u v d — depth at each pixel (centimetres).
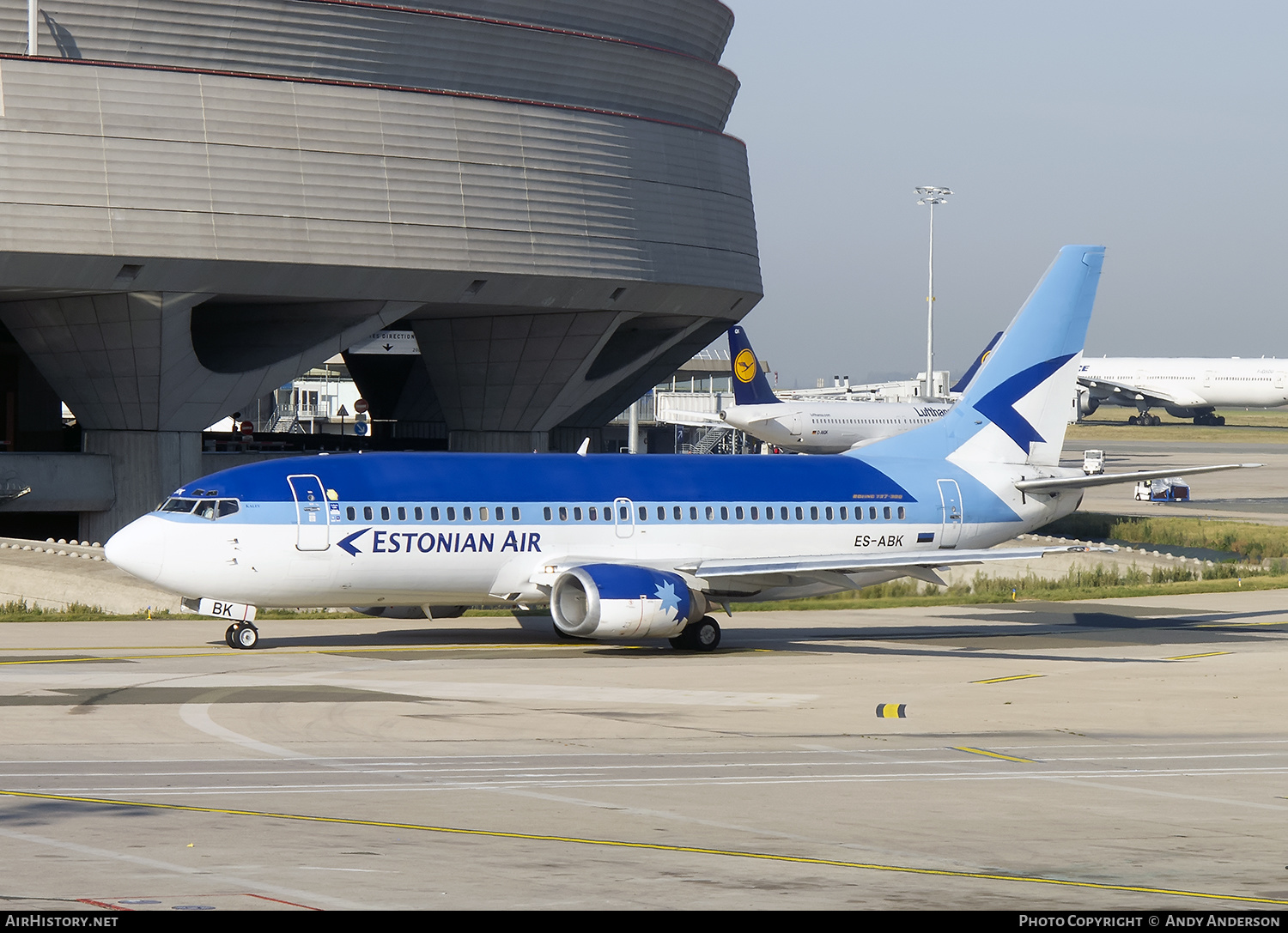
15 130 15300
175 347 17475
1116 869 3844
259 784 4978
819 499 10294
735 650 9712
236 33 16875
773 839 4175
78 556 13825
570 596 9481
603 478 9856
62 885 3438
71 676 7819
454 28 18088
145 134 15925
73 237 15588
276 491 9069
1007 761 5669
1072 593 13988
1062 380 11119
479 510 9381
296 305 18938
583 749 5825
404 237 17400
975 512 10762
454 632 10606
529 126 18262
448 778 5147
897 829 4350
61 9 16125
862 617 12169
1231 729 6581
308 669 8256
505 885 3516
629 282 19300
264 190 16550
